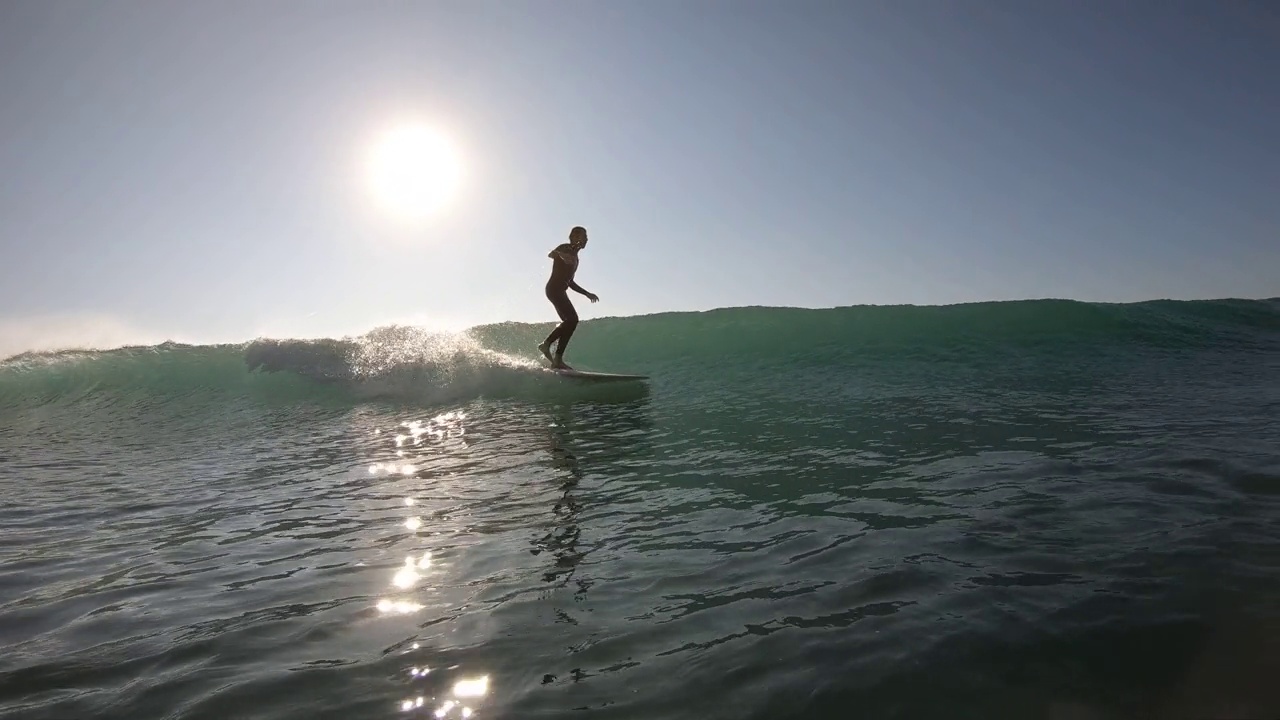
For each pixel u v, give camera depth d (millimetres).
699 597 2605
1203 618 2137
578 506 4047
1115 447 4574
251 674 2168
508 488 4605
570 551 3254
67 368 11930
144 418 9664
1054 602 2326
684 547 3205
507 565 3104
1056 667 1943
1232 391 6617
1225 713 1695
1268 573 2418
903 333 11297
